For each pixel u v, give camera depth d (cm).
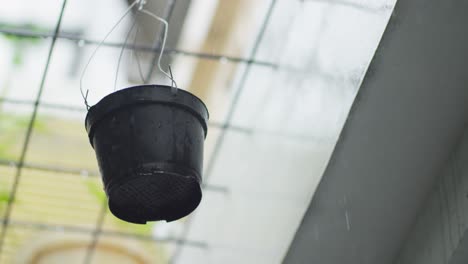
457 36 531
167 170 434
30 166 714
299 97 625
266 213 667
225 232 716
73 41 641
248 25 628
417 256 618
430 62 543
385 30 532
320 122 600
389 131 578
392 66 547
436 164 595
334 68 584
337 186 607
